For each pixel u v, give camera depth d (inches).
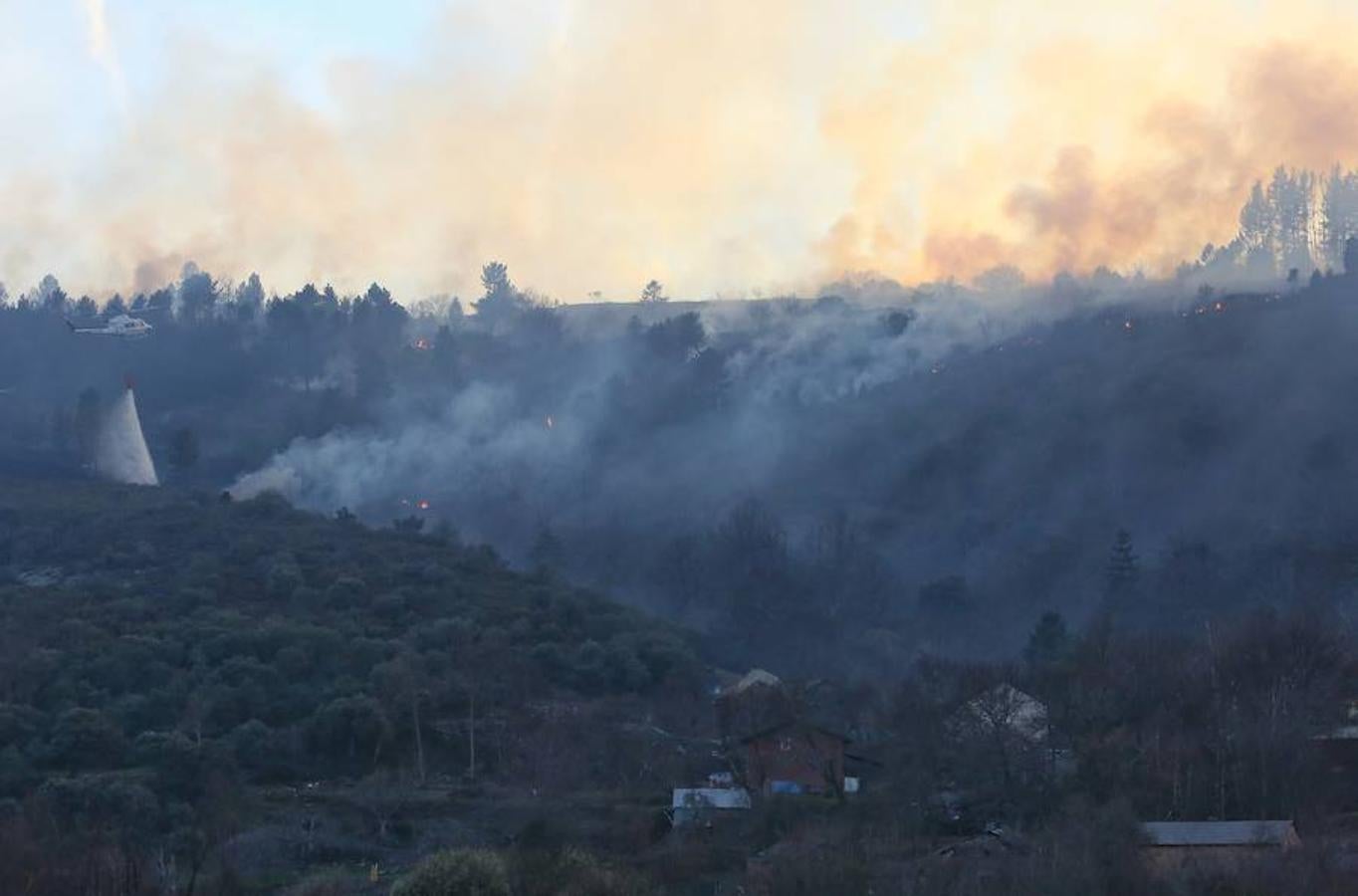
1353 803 2492.6
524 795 2780.5
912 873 2065.7
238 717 3176.7
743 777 2815.0
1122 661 3166.8
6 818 2443.4
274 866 2406.5
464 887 2000.5
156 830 2559.1
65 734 2908.5
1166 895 1931.6
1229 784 2493.8
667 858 2308.1
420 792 2829.7
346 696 3243.1
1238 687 2881.4
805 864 2100.1
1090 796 2425.0
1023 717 2851.9
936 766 2679.6
